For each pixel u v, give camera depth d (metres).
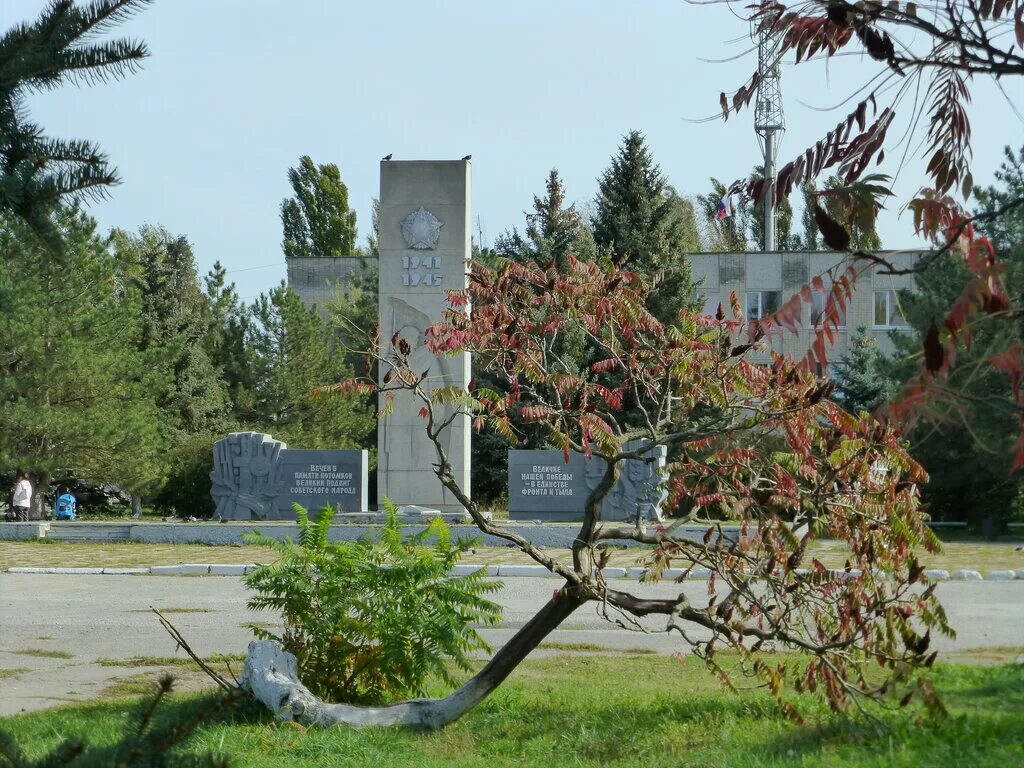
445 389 11.14
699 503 10.73
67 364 43.59
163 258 67.12
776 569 11.79
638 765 9.42
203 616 21.12
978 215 4.89
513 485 38.97
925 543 10.34
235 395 59.62
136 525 37.28
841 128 6.09
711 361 11.00
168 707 5.32
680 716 11.38
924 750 9.00
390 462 40.12
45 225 7.10
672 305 59.00
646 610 10.74
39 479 48.53
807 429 10.41
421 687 12.16
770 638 10.58
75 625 20.03
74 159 6.88
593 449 12.30
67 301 44.44
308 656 11.81
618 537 10.98
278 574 11.79
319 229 96.88
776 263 70.00
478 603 11.91
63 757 4.54
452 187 40.78
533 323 11.60
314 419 59.19
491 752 10.23
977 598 22.83
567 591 10.84
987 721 9.86
